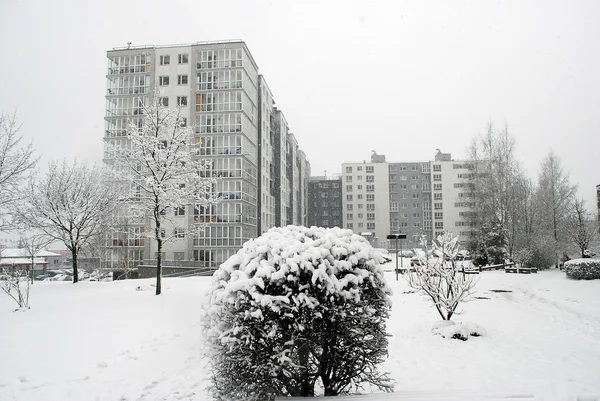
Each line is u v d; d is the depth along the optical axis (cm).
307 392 487
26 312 1297
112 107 4794
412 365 718
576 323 1054
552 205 3697
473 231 3766
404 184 9150
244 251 545
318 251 493
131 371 717
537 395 523
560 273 2789
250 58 5144
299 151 8425
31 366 724
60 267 7406
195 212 4469
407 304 1442
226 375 477
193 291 1878
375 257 539
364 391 579
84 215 2333
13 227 2194
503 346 820
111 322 1130
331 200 10412
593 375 623
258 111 5506
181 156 2022
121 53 4894
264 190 5553
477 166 3897
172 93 4784
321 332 482
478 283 2127
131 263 4253
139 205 2084
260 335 468
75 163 2366
